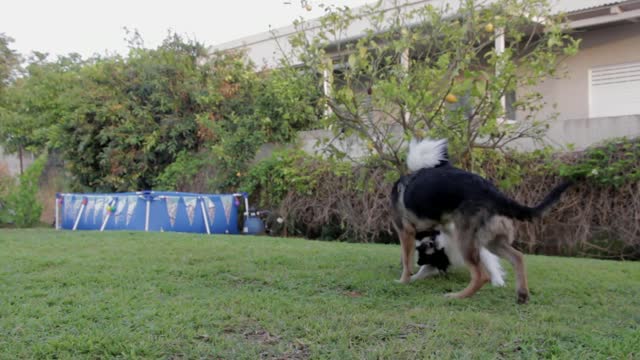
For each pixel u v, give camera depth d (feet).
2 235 32.27
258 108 47.57
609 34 41.81
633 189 30.58
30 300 15.43
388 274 20.43
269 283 18.35
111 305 14.74
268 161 44.50
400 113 20.68
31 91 63.93
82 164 56.08
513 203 15.60
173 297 15.96
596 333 12.82
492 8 21.03
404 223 18.71
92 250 25.12
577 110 43.27
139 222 40.52
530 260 25.66
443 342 11.94
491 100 19.86
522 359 11.09
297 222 41.52
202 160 49.29
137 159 52.95
